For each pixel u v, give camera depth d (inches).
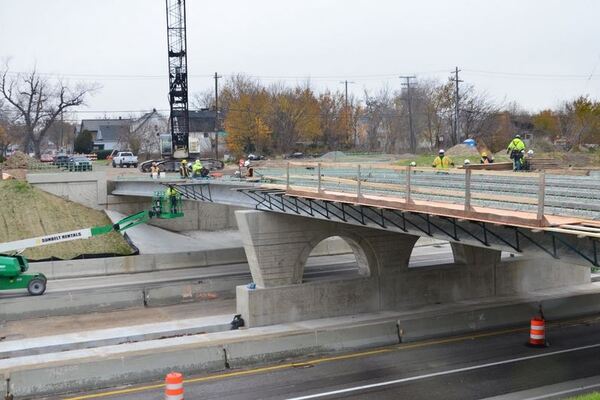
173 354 1069.8
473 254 1539.1
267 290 1343.5
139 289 1668.3
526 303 1446.9
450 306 1453.0
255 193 1396.4
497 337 1283.2
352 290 1417.3
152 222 2363.4
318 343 1186.6
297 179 1337.4
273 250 1364.4
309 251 1396.4
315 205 1213.1
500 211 778.2
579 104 3334.2
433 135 4163.4
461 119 3986.2
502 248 832.3
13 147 5925.2
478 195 810.8
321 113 4303.6
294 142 4114.2
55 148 7037.4
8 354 1186.6
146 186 2124.8
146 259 1942.7
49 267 1851.6
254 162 3080.7
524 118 4448.8
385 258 1449.3
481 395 935.7
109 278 1854.1
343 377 1040.2
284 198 1300.4
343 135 4343.0
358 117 4667.8
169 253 1978.3
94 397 968.3
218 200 1651.1
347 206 1133.1
